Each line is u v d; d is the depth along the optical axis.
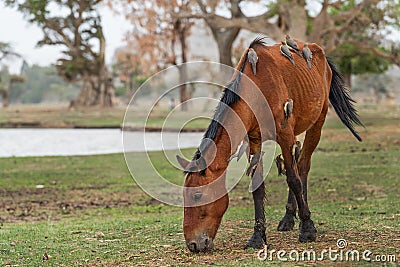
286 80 6.98
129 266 6.42
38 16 59.09
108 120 42.94
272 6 39.72
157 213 11.31
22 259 7.17
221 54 43.84
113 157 21.72
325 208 10.77
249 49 6.82
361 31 38.22
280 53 7.18
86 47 65.19
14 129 37.41
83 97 68.06
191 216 6.29
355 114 8.73
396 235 7.46
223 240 7.49
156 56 45.81
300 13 34.53
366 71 53.84
